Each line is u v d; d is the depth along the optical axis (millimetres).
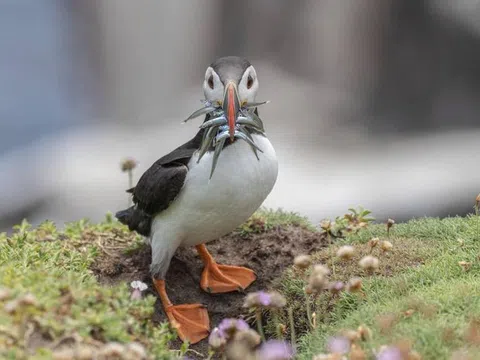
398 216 13430
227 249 7500
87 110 20797
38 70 21047
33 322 4422
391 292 5938
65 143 18172
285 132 17594
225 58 6340
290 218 7891
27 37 21328
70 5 21578
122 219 6961
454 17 19547
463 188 13922
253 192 6340
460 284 5629
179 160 6352
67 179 15438
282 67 20500
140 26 21219
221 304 6973
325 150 16625
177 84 21203
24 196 15078
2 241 6879
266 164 6375
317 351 5332
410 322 5121
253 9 20812
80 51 21500
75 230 7512
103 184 15133
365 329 4801
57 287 4801
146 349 4711
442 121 19016
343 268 6602
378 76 19938
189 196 6254
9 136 19359
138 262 7008
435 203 13617
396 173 14977
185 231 6480
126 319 4828
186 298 6980
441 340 4789
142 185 6492
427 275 6047
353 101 19406
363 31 20109
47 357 4125
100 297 4859
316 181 14844
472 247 6527
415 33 19781
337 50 20266
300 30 20469
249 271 7086
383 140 17531
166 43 21203
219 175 6176
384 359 4270
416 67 19766
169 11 21188
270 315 6523
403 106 19391
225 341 4824
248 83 6273
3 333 4301
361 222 7395
